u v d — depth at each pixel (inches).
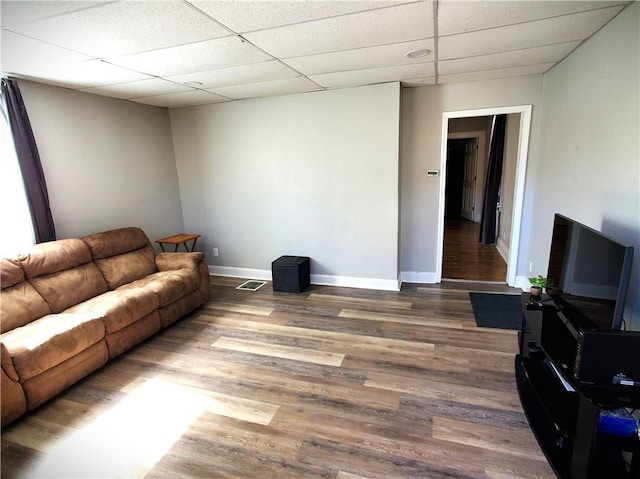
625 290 62.6
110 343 108.3
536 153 148.3
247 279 189.9
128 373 105.0
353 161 158.7
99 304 112.6
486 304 144.9
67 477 69.9
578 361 60.9
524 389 87.5
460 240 266.2
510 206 199.2
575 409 69.2
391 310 142.8
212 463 71.9
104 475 70.1
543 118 140.9
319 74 125.7
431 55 107.3
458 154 373.4
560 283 91.1
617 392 58.4
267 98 165.5
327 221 169.8
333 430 79.4
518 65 124.8
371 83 145.5
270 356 111.9
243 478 68.1
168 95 150.6
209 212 191.6
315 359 109.0
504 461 69.4
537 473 66.4
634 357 58.0
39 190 121.8
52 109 128.5
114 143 153.8
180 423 83.6
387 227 160.2
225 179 183.6
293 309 148.0
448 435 76.5
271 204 178.2
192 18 74.1
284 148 168.6
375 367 103.3
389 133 150.2
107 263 136.3
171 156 187.3
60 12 69.3
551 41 99.9
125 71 111.8
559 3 75.2
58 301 114.2
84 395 95.1
